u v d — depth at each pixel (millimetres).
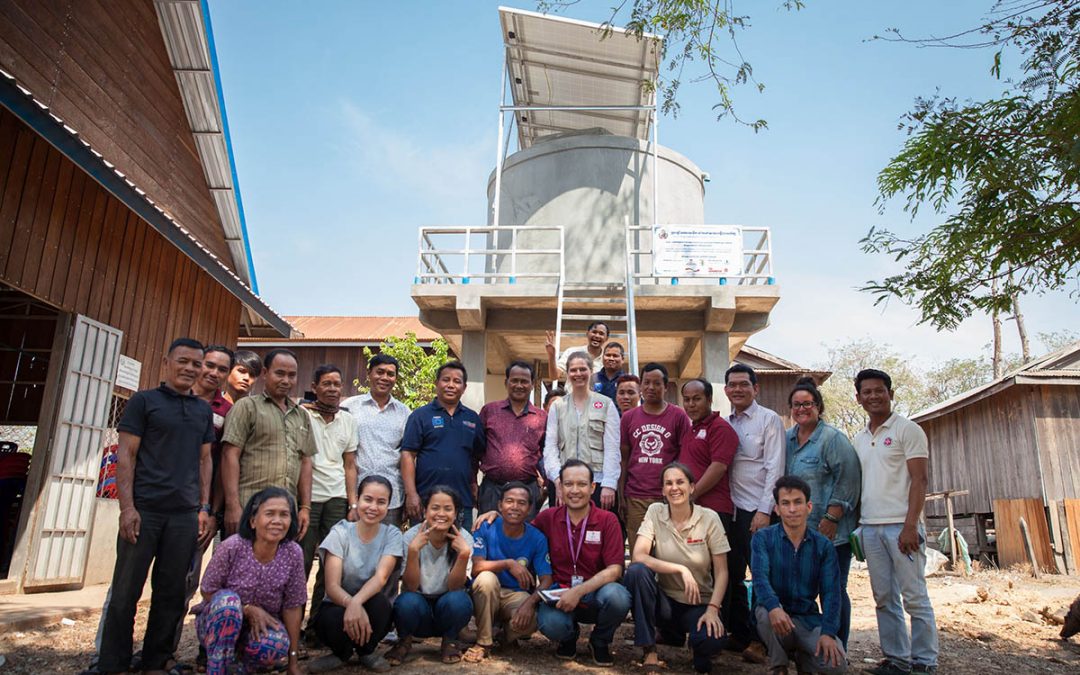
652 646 4590
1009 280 4508
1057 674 4934
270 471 4652
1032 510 13023
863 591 9055
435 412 5414
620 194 12812
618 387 6152
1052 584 10953
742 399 5246
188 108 9891
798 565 4426
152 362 9094
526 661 4707
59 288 7402
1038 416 13680
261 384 18859
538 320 11828
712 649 4477
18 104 5699
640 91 12836
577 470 4863
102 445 8016
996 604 7957
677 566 4633
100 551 8125
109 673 3926
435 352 18281
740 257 11305
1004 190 4078
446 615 4551
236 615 3795
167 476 4078
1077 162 3652
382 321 20719
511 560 4875
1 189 6605
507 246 13109
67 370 7461
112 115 8391
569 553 4918
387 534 4680
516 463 5488
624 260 12500
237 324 11492
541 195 12984
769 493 5016
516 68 12797
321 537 5207
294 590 4098
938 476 17062
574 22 11141
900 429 4785
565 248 12648
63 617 5934
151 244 9094
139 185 8898
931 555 12234
